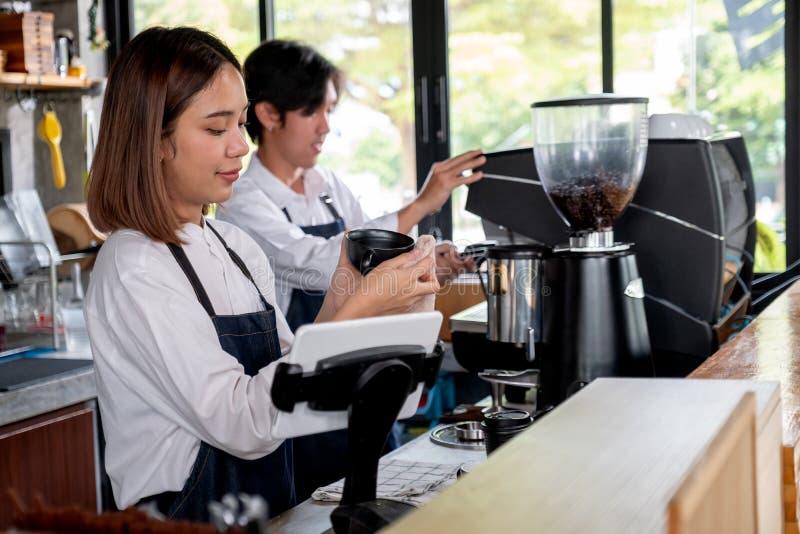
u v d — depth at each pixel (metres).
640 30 3.11
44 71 3.48
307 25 3.60
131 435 1.44
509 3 3.29
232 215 2.38
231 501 0.69
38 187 3.92
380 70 3.51
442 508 0.66
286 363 1.00
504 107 3.35
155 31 1.42
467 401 3.11
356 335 1.03
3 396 2.39
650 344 1.79
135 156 1.38
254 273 1.71
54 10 3.88
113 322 1.37
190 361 1.32
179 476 1.43
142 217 1.39
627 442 0.79
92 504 2.70
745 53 2.98
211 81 1.40
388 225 2.13
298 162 2.43
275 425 1.03
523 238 2.05
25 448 2.48
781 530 0.96
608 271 1.57
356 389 1.03
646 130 1.68
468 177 2.06
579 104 1.61
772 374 1.29
